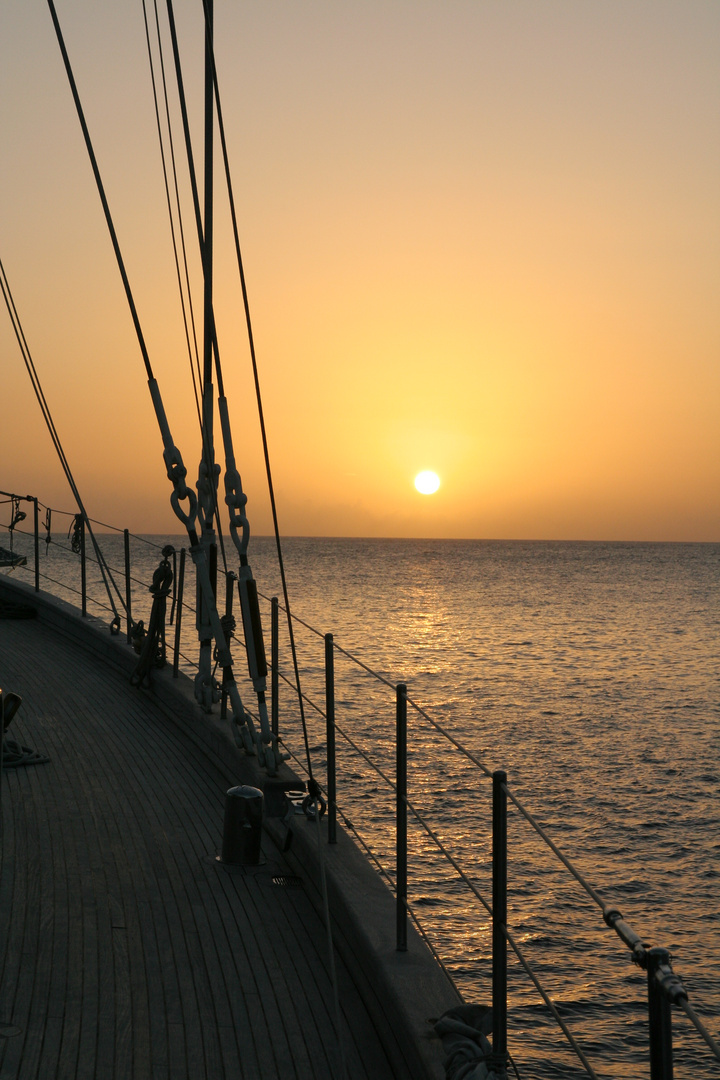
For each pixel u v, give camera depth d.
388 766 23.86
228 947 4.27
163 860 5.24
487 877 17.23
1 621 12.88
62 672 9.92
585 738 29.27
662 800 22.56
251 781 6.09
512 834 19.75
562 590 107.81
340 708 31.34
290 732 26.84
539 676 42.62
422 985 3.53
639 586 117.12
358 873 4.62
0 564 14.37
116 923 4.43
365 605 80.31
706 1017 12.49
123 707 8.65
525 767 25.31
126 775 6.71
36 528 13.61
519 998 12.95
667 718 33.03
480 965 13.88
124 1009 3.67
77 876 4.94
